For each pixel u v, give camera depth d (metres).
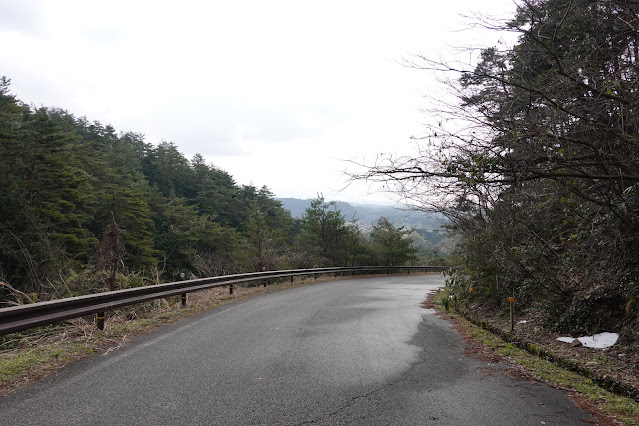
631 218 6.51
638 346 6.35
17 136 36.78
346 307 12.98
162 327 9.05
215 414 4.14
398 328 9.47
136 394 4.69
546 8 5.56
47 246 27.84
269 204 93.69
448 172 5.72
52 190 38.81
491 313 11.21
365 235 44.31
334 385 5.14
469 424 4.04
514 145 5.27
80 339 7.51
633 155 5.39
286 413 4.21
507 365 6.38
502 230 9.04
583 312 7.83
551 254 9.31
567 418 4.26
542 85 5.80
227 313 11.24
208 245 61.31
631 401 4.89
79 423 3.88
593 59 5.66
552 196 6.08
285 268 29.80
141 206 51.53
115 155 79.56
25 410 4.18
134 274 13.70
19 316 6.18
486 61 5.98
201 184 90.69
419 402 4.62
